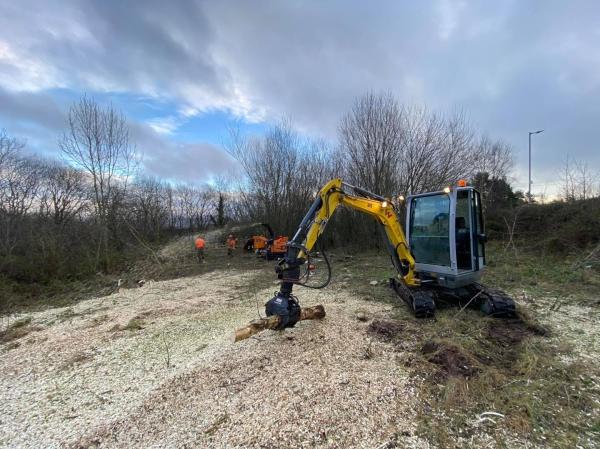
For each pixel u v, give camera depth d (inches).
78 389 134.0
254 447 93.1
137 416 111.5
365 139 622.2
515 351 149.9
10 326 238.1
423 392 116.6
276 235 754.8
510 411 105.4
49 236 477.4
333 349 154.1
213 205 1406.3
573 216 490.3
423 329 177.0
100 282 400.8
